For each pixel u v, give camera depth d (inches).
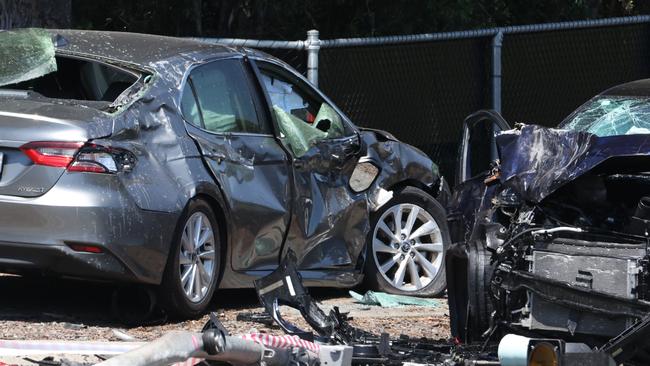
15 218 737.6
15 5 1061.1
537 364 550.6
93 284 909.8
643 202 645.9
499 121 823.7
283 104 916.0
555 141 682.8
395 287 983.0
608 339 636.7
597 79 1384.1
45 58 798.5
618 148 659.4
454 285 722.2
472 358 628.7
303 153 902.4
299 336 660.1
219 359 533.3
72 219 733.9
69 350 598.5
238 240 840.3
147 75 800.9
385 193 968.3
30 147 738.8
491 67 1272.1
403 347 663.8
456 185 823.1
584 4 1675.7
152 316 791.7
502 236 677.9
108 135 753.0
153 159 775.1
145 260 758.5
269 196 864.3
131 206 750.5
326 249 925.8
